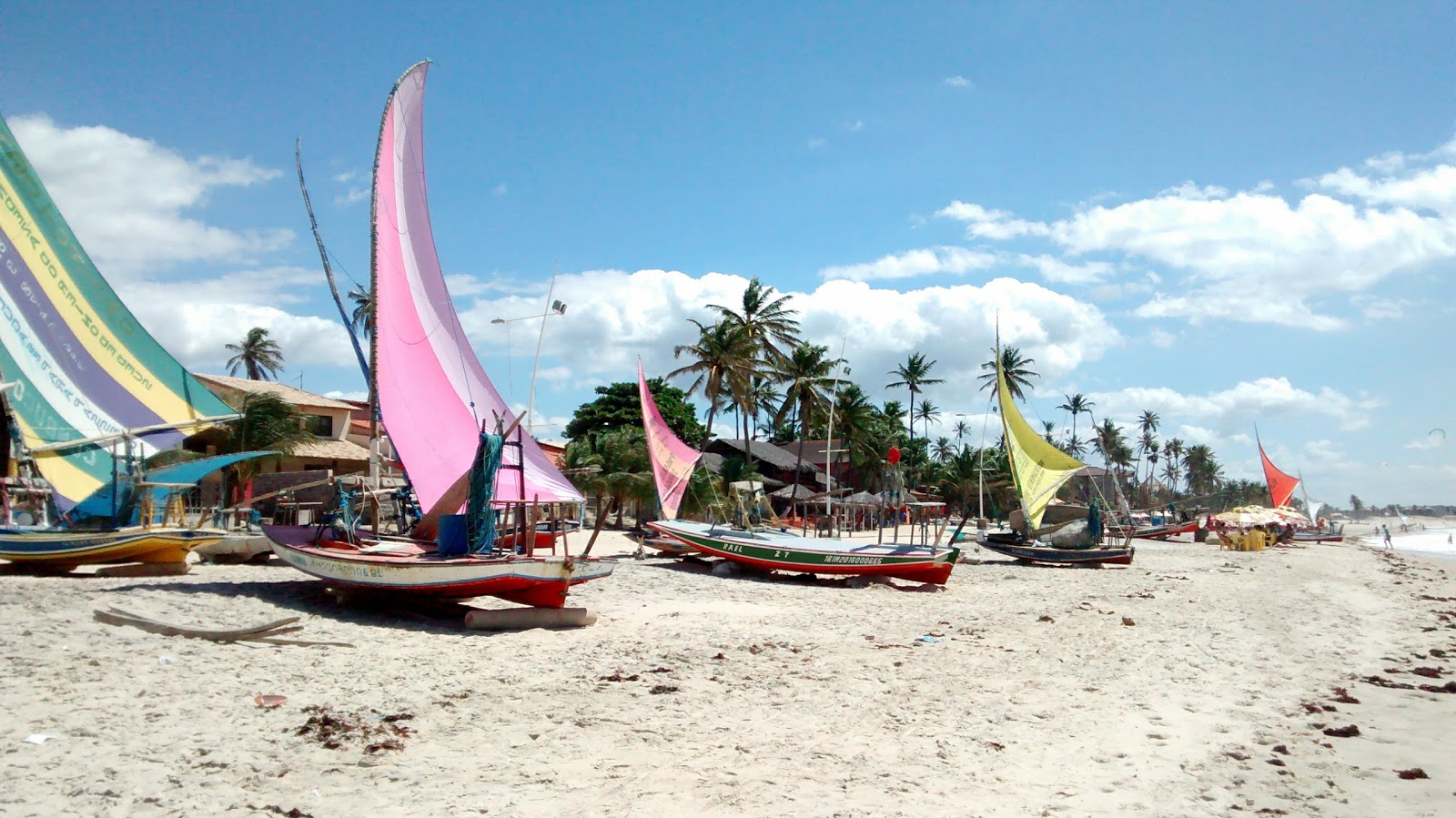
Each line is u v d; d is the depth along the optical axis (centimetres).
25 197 2019
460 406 2298
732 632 1766
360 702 1123
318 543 1933
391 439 2077
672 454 3566
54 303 2059
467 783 862
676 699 1219
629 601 2203
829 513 4550
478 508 1833
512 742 1000
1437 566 5459
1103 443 9856
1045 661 1602
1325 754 1075
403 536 2158
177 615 1552
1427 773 1003
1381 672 1616
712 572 2953
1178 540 7362
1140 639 1884
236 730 977
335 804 794
